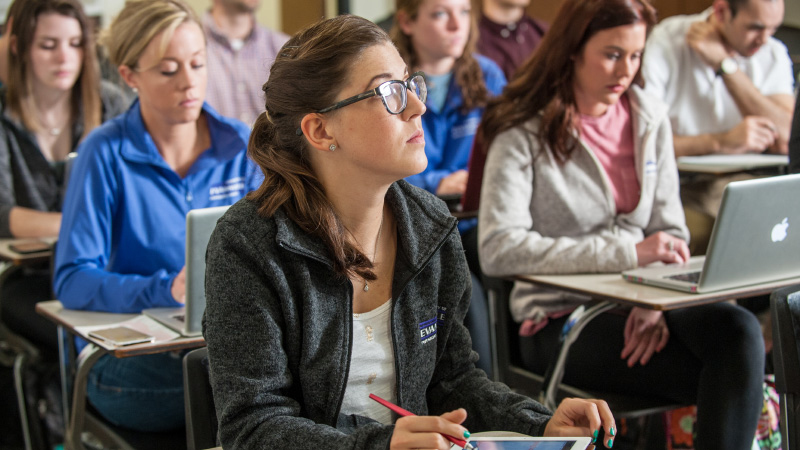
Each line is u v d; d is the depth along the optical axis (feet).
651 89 10.07
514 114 7.18
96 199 6.50
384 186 4.07
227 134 7.04
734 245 5.65
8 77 9.24
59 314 6.17
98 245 6.49
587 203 7.16
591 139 7.27
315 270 4.03
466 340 4.65
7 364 8.78
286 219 3.98
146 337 5.38
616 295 5.81
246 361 3.85
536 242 6.75
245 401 3.79
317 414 4.09
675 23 10.50
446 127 10.49
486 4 12.55
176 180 6.82
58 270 6.42
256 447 3.73
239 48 12.50
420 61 10.39
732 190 5.43
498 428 4.30
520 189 7.07
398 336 4.24
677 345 6.40
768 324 7.12
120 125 6.73
